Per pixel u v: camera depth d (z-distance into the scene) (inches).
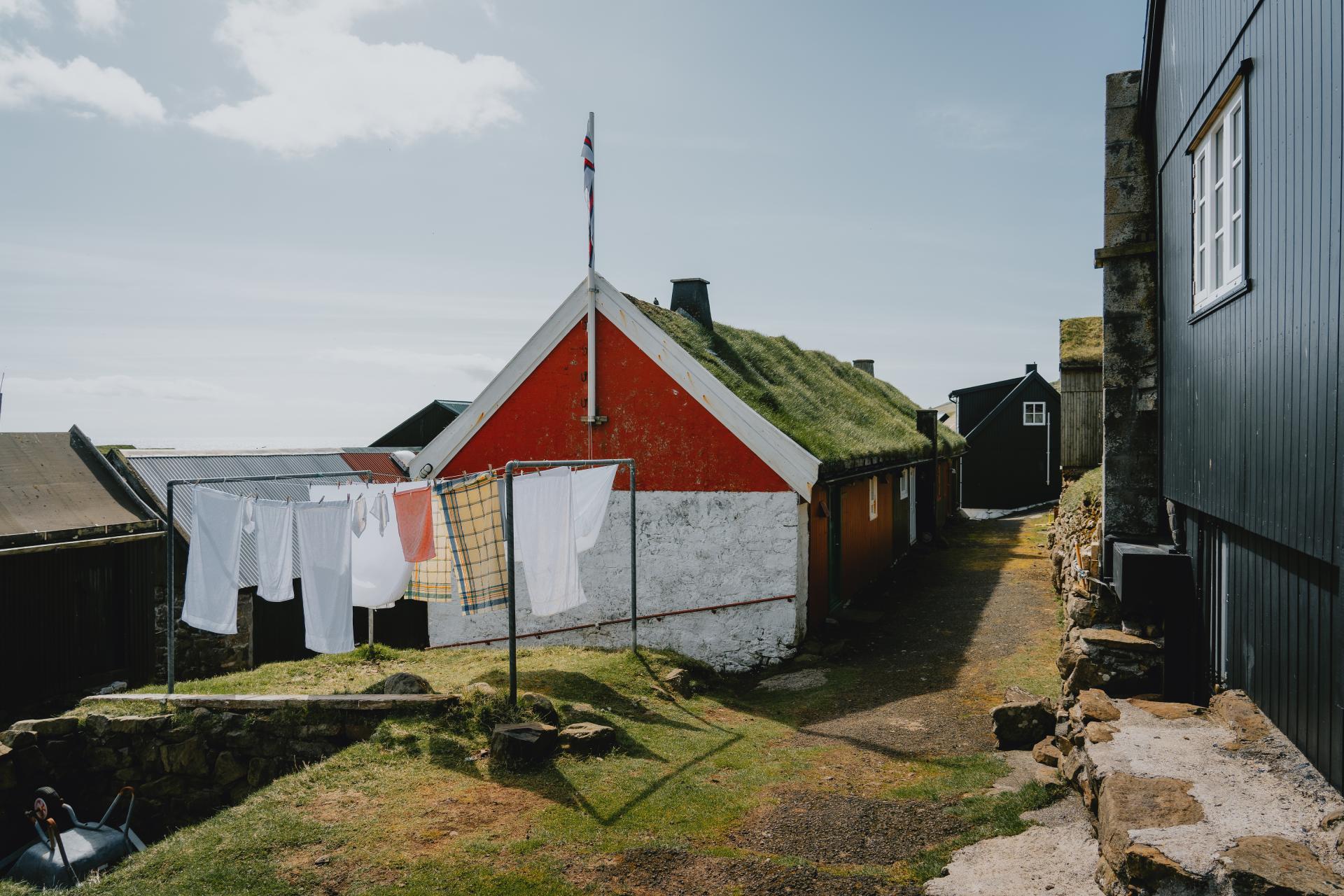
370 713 323.9
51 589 578.9
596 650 455.5
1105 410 329.1
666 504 499.8
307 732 328.8
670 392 499.5
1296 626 200.7
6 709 549.3
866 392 932.0
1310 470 179.8
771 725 355.9
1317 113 174.4
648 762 296.4
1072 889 179.0
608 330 514.0
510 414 540.1
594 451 517.0
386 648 446.3
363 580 377.1
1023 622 518.3
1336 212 165.9
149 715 339.9
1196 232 270.1
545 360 532.1
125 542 622.5
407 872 211.5
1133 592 283.9
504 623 540.1
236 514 359.3
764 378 612.1
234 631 357.7
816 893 194.5
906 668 438.9
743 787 273.9
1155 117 322.0
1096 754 209.0
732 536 485.4
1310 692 192.2
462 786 268.4
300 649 709.3
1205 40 254.7
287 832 234.1
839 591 579.8
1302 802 174.9
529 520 346.3
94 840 292.2
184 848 226.8
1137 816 171.8
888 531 738.2
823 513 522.6
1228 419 236.8
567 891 200.1
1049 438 1291.8
